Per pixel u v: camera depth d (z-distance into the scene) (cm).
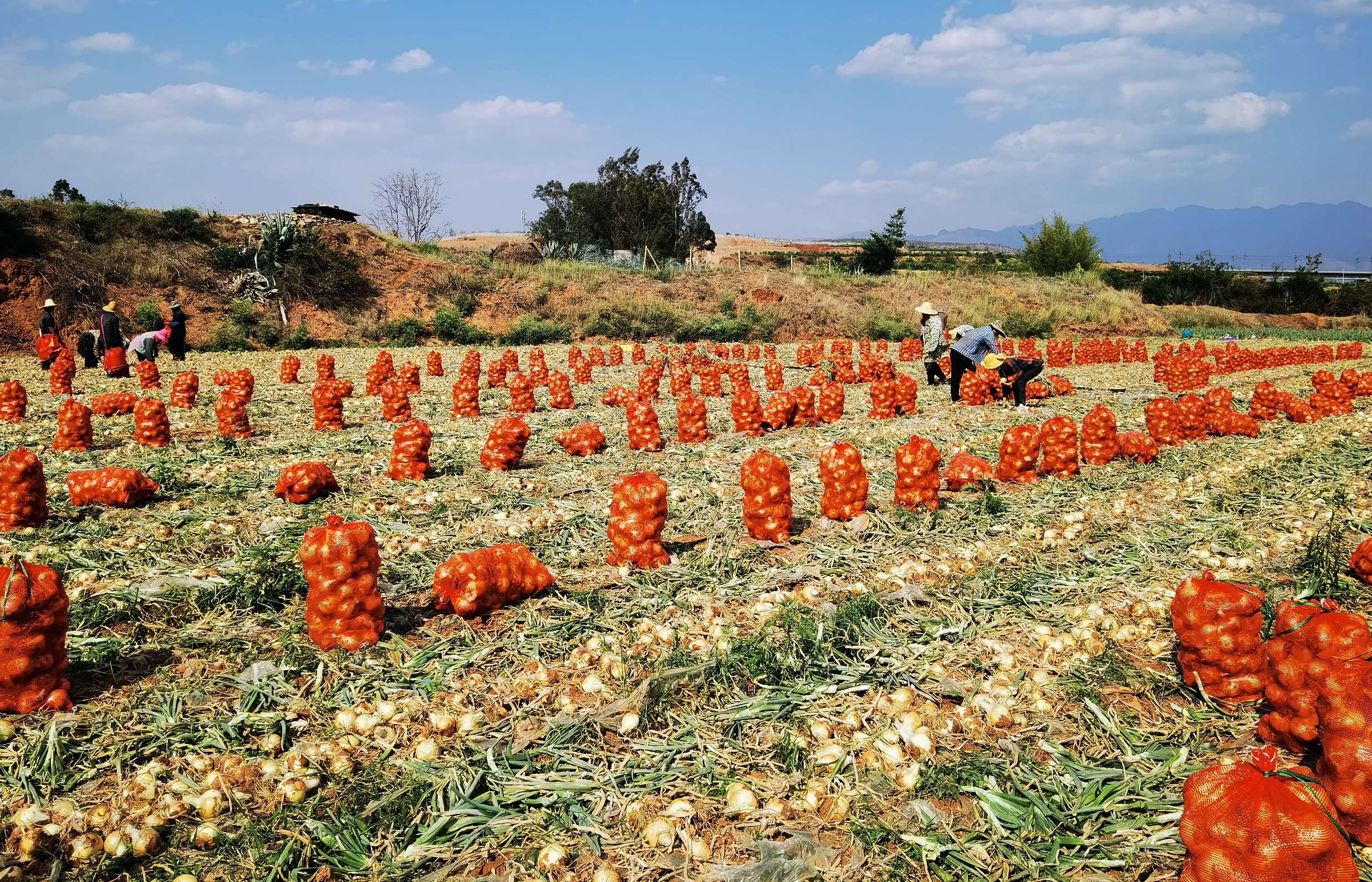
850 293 4262
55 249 2975
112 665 460
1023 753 379
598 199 5838
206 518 727
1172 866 308
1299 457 947
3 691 401
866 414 1429
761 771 371
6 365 2228
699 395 1712
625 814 342
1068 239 5956
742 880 300
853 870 307
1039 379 1667
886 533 698
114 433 1170
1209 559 615
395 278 3603
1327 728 332
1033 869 307
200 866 313
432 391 1755
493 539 689
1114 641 489
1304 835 259
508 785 362
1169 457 982
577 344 3344
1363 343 3369
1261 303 5519
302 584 573
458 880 307
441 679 451
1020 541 675
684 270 4506
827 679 448
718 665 450
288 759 369
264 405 1482
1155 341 3725
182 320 2284
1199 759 373
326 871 312
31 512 702
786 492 675
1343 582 556
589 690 437
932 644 490
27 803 343
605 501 816
